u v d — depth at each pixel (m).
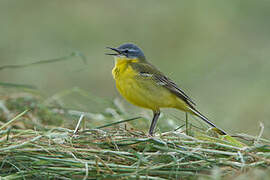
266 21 21.12
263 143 9.92
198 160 8.62
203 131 10.08
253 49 20.33
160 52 20.77
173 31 21.16
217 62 19.94
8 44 19.69
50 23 20.64
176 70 19.84
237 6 21.50
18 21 20.47
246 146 9.05
